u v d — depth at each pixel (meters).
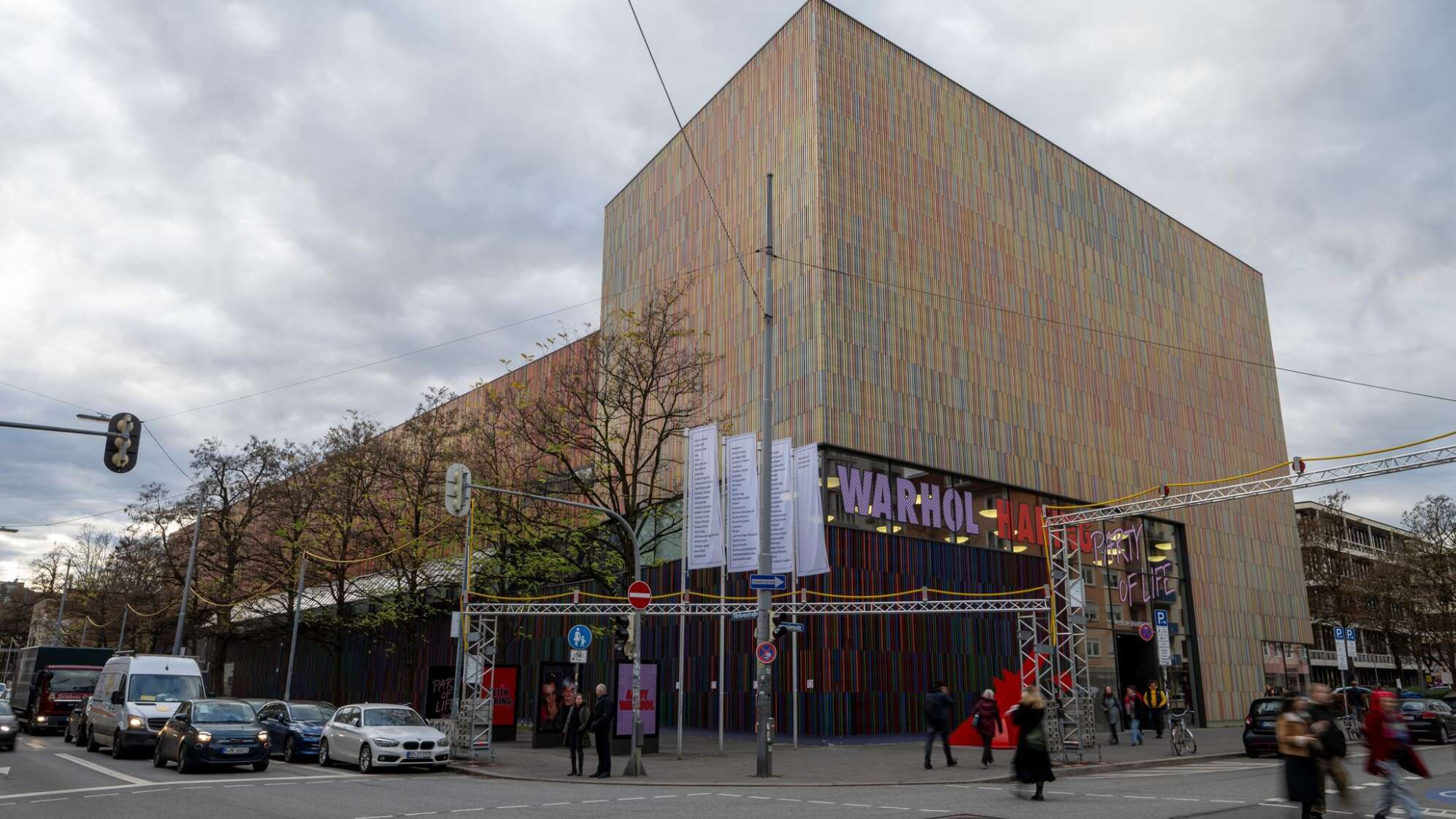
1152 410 52.72
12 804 15.07
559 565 33.22
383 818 13.45
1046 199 49.94
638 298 49.41
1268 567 58.47
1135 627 46.78
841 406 37.25
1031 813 13.11
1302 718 11.30
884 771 21.52
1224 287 62.38
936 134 44.72
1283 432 63.75
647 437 39.28
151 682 26.58
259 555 44.50
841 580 35.31
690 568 27.00
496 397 37.19
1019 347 45.59
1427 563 59.78
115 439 19.53
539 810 14.30
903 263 41.28
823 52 40.81
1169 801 14.56
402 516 40.28
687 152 47.75
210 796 16.45
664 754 26.52
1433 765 21.89
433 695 33.38
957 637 38.47
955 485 40.41
